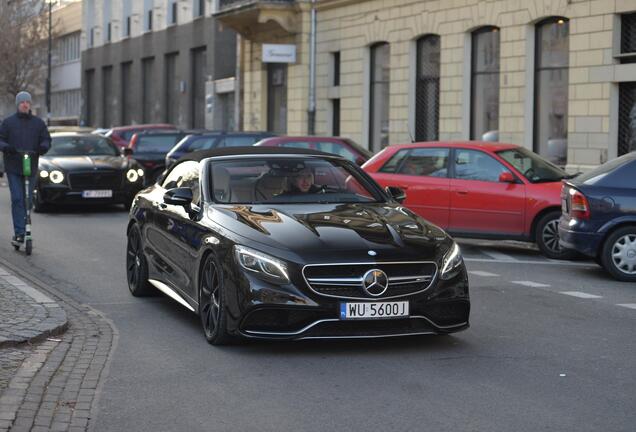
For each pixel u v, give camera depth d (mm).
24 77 67688
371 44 33406
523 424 6656
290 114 37688
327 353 8773
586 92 24391
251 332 8516
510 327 10047
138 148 29906
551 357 8672
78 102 73375
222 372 8117
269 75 40281
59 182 22734
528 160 16594
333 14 35156
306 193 10031
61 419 6738
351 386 7660
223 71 47688
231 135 27719
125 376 7980
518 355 8742
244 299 8500
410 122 31219
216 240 9023
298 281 8367
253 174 10133
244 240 8719
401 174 17094
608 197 13484
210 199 9828
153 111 56812
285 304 8367
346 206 9719
